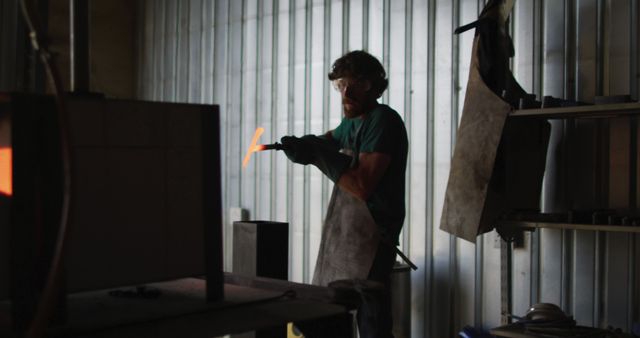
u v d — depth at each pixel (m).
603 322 2.77
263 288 1.33
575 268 2.85
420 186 3.42
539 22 2.98
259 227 1.72
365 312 2.41
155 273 1.08
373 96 2.53
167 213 1.09
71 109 0.99
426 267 3.37
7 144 0.95
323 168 2.44
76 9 1.08
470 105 2.64
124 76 5.57
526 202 2.71
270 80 4.33
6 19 2.31
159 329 0.97
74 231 0.99
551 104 2.53
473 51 2.67
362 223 2.46
